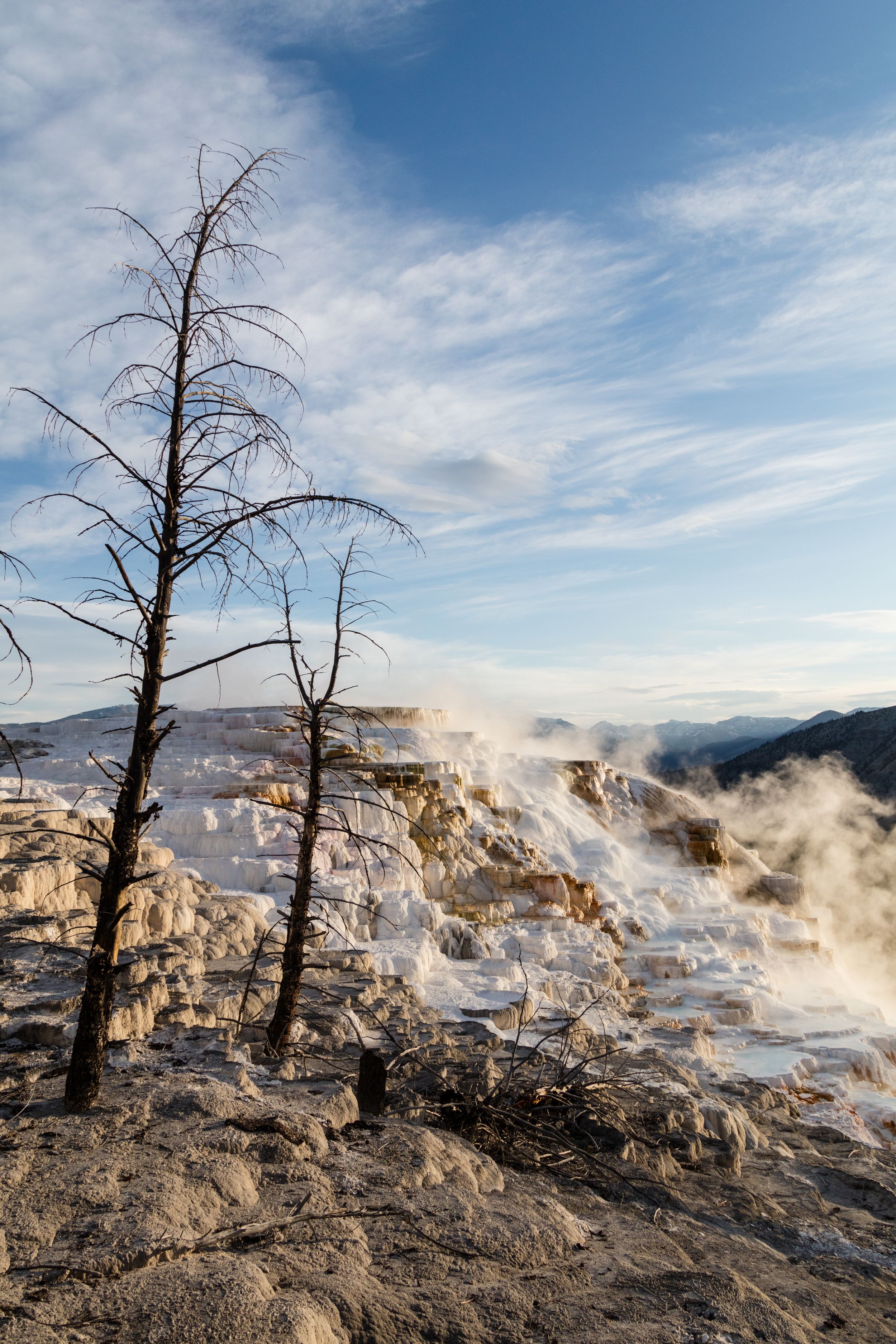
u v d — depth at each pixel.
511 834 23.45
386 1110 6.43
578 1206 5.59
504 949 17.42
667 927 22.62
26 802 13.45
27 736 25.47
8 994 7.20
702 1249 5.20
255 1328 3.18
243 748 23.48
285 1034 7.27
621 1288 4.21
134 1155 4.60
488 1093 7.23
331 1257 3.95
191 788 19.03
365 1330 3.43
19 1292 3.35
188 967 9.35
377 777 21.03
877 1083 14.05
